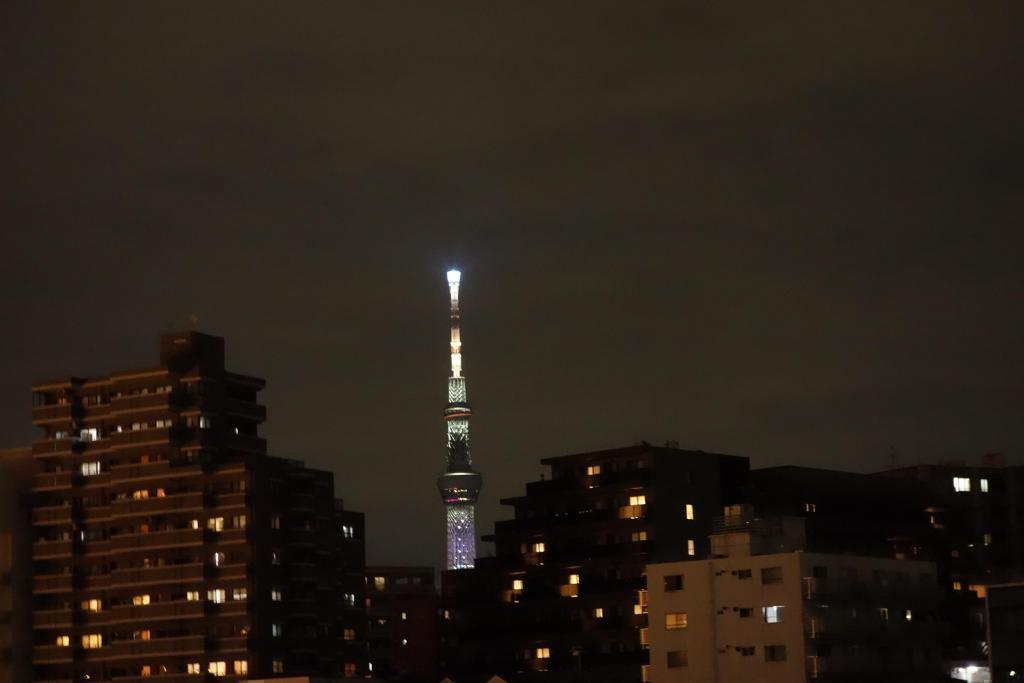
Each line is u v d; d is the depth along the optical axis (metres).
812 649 189.88
